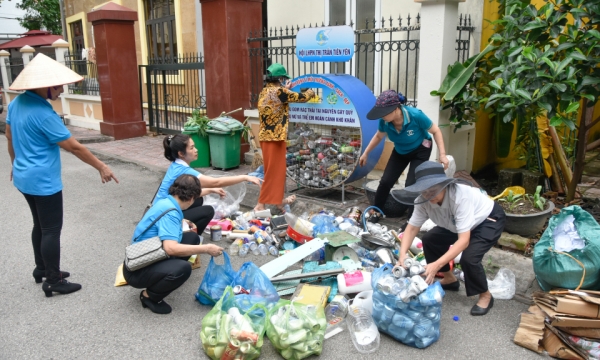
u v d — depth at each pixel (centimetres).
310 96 535
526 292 377
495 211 348
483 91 545
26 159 368
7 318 359
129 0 1338
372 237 438
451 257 320
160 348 320
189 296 389
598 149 796
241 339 290
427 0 527
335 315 355
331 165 567
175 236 347
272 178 541
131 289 404
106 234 531
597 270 325
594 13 427
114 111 1091
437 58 536
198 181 361
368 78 734
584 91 429
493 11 593
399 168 489
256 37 793
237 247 471
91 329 344
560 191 559
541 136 544
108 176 400
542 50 477
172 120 1121
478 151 662
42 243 379
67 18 1705
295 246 469
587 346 297
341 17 743
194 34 1114
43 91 375
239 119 807
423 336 311
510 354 308
